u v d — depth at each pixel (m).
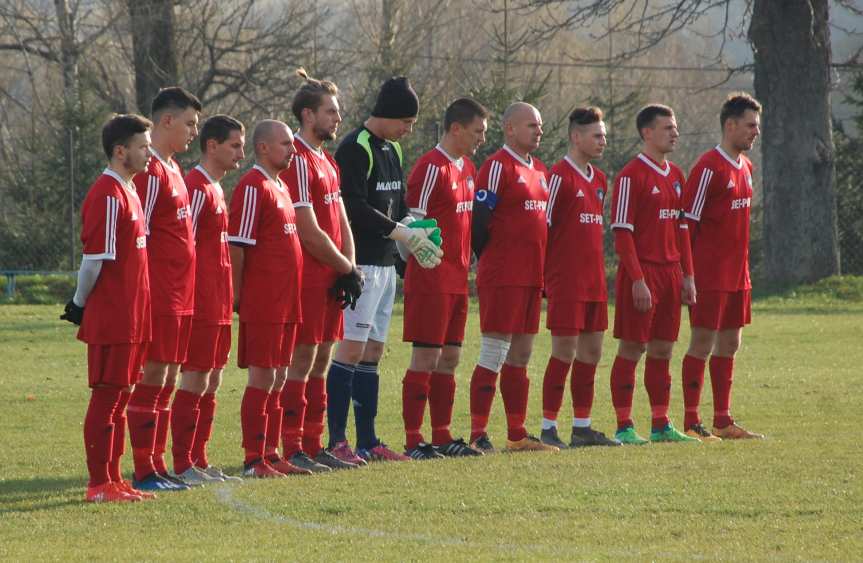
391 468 28.72
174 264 26.44
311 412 30.09
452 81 138.62
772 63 96.31
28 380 49.72
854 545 20.50
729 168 35.25
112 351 24.64
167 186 26.33
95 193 24.44
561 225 33.22
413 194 31.72
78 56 124.06
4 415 40.06
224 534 21.53
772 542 20.73
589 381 33.72
